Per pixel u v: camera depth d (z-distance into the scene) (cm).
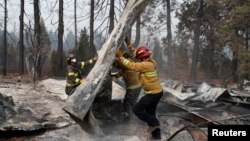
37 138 775
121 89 1108
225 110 988
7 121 811
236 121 842
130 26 791
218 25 2955
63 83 1494
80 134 783
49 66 3108
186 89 1369
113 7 2595
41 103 1084
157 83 721
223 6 2933
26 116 863
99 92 793
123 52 825
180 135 766
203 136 743
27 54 1725
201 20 3166
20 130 787
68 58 815
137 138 726
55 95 1235
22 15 2948
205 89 1145
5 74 3059
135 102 827
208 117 872
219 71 3256
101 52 795
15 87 1448
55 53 2925
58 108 1031
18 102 1070
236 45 2822
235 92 1262
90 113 735
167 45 3198
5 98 924
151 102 718
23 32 2959
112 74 828
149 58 725
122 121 828
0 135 779
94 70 749
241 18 2777
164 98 1055
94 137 747
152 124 726
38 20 2667
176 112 966
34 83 1545
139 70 711
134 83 823
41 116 895
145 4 808
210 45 3228
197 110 955
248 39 3080
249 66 2656
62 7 2702
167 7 3086
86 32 2934
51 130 835
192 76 3006
